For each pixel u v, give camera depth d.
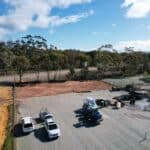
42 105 50.88
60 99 55.84
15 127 37.56
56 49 92.31
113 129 36.06
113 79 80.94
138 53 106.88
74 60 89.44
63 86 70.44
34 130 36.47
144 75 91.25
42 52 86.44
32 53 86.44
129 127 36.72
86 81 78.00
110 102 49.97
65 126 37.97
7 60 80.06
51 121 35.78
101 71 90.69
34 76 89.88
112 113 43.88
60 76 89.38
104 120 40.19
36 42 89.44
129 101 52.09
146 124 37.88
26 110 47.22
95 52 103.00
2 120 40.81
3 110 46.78
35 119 41.53
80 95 59.41
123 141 31.81
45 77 87.12
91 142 31.72
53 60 79.88
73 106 49.53
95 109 42.19
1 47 85.38
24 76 90.06
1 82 77.06
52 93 61.88
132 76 88.88
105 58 92.88
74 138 33.16
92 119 38.88
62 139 32.91
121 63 94.56
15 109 47.22
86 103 45.59
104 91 63.25
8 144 29.86
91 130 36.00
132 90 61.53
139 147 29.98
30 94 60.88
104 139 32.59
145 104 49.38
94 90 64.81
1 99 55.81
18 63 73.44
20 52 89.88
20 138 33.62
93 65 99.12
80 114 44.03
